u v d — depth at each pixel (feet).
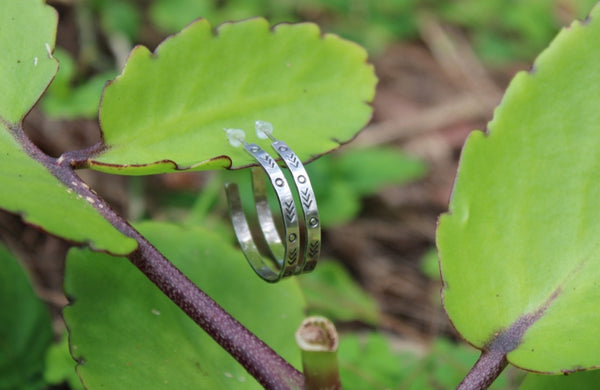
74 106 1.96
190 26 0.97
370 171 2.31
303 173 1.00
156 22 2.62
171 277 0.90
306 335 0.86
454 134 2.83
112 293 0.99
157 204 2.18
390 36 3.15
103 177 2.16
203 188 2.26
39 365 1.36
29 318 1.35
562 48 0.97
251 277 1.09
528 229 0.96
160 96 0.96
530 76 0.97
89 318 0.98
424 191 2.59
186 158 0.95
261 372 0.90
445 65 3.16
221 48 0.98
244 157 0.97
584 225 0.95
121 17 2.45
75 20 2.43
